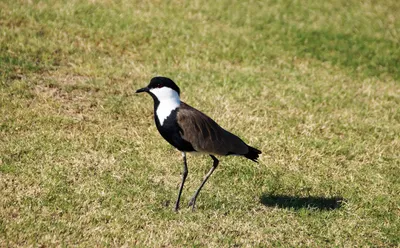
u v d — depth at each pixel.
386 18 22.70
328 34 20.56
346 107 15.48
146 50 17.36
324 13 22.44
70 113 13.27
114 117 13.39
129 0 20.69
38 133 12.15
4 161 10.95
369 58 19.33
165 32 18.50
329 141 13.39
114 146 12.09
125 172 11.15
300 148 12.77
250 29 20.03
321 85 16.58
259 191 11.18
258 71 17.09
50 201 9.89
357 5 23.59
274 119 14.12
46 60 15.61
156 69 16.19
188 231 9.44
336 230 10.01
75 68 15.37
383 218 10.69
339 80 17.30
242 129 13.36
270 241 9.53
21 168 10.75
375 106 15.68
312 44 19.58
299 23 21.12
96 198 10.11
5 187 10.11
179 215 9.90
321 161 12.54
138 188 10.57
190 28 19.30
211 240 9.35
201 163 11.87
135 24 18.69
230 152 9.98
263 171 11.80
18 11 17.94
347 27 21.41
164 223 9.65
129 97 14.41
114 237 9.07
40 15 18.17
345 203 10.91
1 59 15.15
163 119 9.69
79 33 17.52
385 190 11.60
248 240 9.44
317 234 9.89
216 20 20.42
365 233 10.11
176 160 11.91
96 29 17.89
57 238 8.89
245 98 15.04
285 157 12.49
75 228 9.17
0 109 12.88
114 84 14.91
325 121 14.37
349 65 18.66
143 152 12.00
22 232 8.87
